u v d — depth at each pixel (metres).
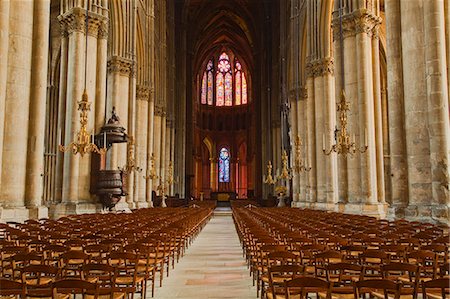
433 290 5.97
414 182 13.95
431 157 13.60
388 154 34.53
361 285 4.81
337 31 23.00
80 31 21.89
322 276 6.75
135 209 29.83
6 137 14.59
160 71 45.25
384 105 34.94
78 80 21.58
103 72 23.16
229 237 20.70
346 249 7.76
